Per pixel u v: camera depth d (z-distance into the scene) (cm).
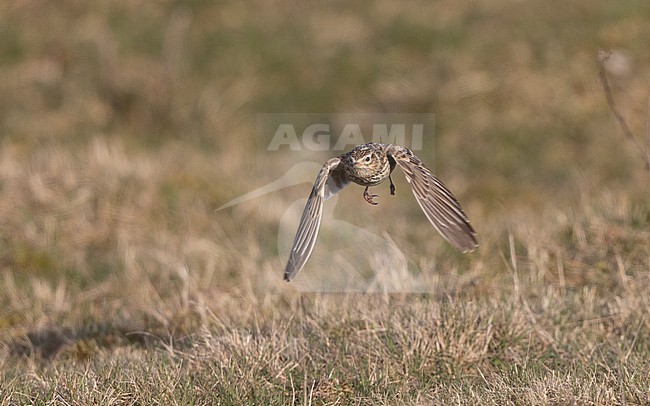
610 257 1825
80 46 3334
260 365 1289
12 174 2436
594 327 1462
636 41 3141
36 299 1864
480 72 3092
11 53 3341
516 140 2861
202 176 2498
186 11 3453
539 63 3106
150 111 3064
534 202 2498
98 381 1259
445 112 2994
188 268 1989
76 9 3488
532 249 1873
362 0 3462
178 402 1198
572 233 1955
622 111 2903
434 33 3266
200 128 3008
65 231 2197
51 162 2497
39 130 3016
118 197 2325
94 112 3077
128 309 1786
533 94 2994
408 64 3186
